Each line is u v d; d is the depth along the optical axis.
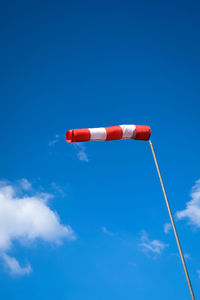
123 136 15.77
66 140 15.48
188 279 11.48
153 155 15.34
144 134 15.81
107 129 15.57
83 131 15.27
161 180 14.36
